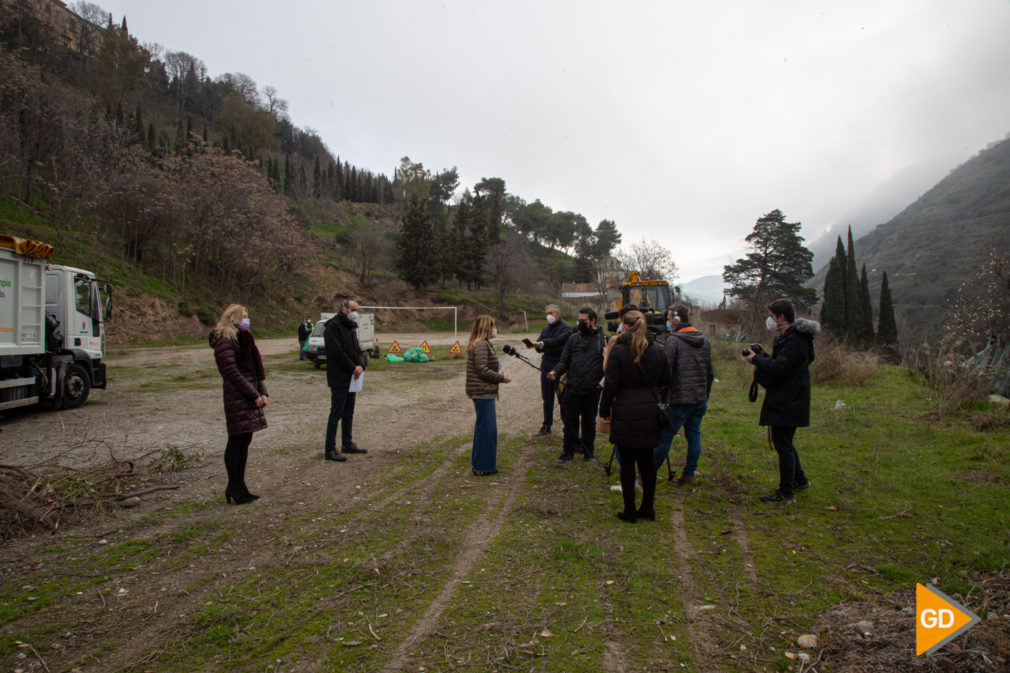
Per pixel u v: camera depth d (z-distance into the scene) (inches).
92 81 2618.1
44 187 1237.7
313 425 343.6
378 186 4534.9
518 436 311.3
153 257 1362.0
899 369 574.6
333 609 121.4
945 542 147.3
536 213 4650.6
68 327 392.2
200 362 764.0
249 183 1509.6
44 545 157.6
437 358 954.1
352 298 259.3
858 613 115.5
